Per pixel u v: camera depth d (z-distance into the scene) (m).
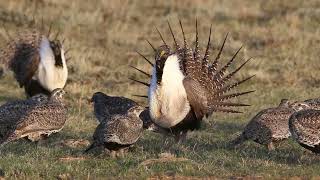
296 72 37.62
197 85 23.41
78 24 46.44
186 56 23.53
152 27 47.44
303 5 53.69
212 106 24.17
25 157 21.34
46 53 30.19
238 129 27.59
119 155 21.72
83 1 52.94
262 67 38.69
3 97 33.19
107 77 37.25
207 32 45.75
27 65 30.39
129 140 21.39
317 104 25.81
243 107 31.28
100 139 21.36
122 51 42.09
